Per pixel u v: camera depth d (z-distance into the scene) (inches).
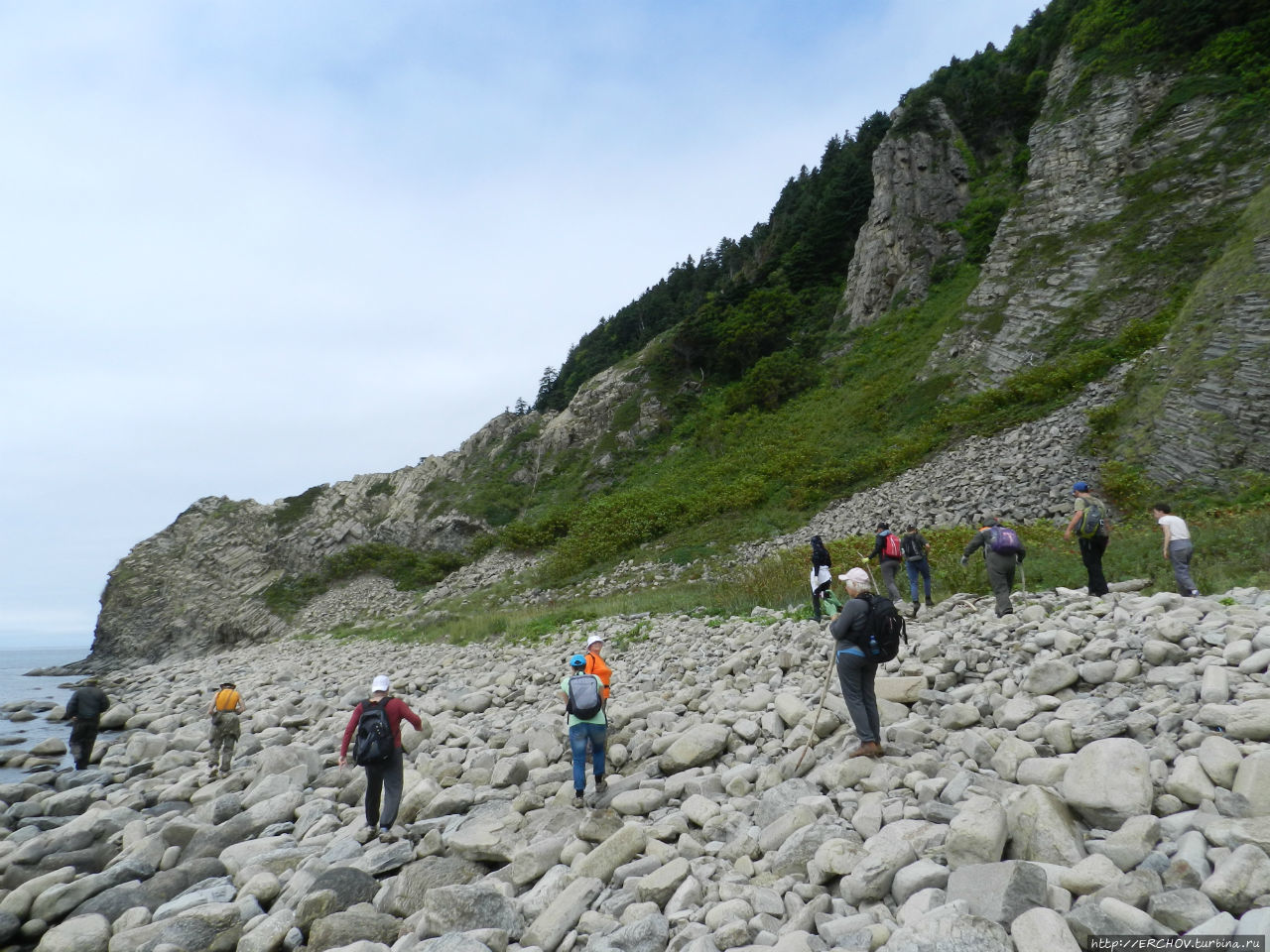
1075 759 182.7
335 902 223.9
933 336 1530.5
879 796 203.2
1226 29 1382.9
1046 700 246.5
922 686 292.2
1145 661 258.2
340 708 624.7
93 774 490.0
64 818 395.2
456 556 1905.8
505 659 754.8
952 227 1884.8
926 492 975.0
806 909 156.0
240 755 490.9
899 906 153.5
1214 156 1208.8
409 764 388.8
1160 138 1321.4
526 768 333.1
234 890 263.0
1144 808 162.6
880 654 233.9
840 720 275.0
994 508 842.2
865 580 247.4
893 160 2043.6
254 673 1018.1
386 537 2167.8
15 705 897.5
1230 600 325.1
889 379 1496.1
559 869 212.1
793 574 733.3
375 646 1160.2
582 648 683.4
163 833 323.9
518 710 500.1
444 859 241.0
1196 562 450.0
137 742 551.2
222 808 358.6
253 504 2696.9
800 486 1215.6
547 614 975.0
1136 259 1183.6
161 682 1168.8
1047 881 141.0
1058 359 1141.1
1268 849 135.5
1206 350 772.0
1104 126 1413.6
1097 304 1175.0
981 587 508.1
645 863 202.2
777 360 1841.8
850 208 2327.8
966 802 169.8
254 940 208.7
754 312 2176.4
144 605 2349.9
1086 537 394.3
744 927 154.4
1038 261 1342.3
